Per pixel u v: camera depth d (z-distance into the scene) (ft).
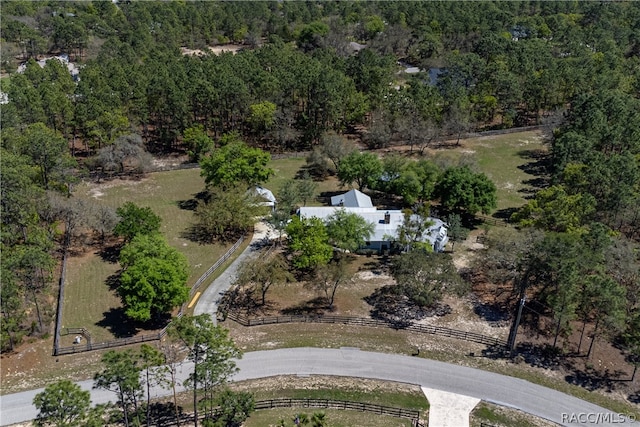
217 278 272.10
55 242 300.20
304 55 549.13
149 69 463.01
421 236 280.10
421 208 294.66
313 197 342.64
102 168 395.34
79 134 426.51
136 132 398.42
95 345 221.05
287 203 313.94
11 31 639.35
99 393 196.75
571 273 211.61
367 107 439.63
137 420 174.09
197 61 494.59
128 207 284.82
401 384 206.80
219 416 188.24
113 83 421.59
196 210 340.18
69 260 285.64
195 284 264.31
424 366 216.33
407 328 237.86
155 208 343.67
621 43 640.99
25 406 191.11
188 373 209.67
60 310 241.96
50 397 150.82
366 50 557.74
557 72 479.41
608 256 238.27
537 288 259.60
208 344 175.01
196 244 303.48
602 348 225.97
